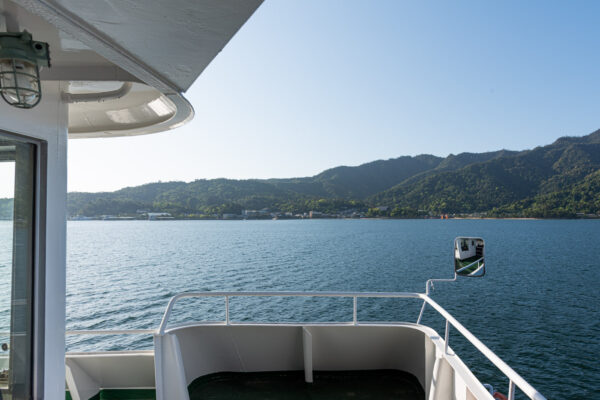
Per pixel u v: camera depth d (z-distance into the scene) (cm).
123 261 6306
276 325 398
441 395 294
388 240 11206
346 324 399
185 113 280
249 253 7650
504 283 4369
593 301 3403
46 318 241
